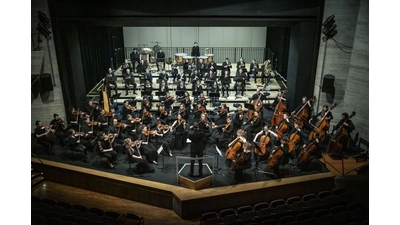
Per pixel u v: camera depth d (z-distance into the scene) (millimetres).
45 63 14383
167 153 12719
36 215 9320
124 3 13867
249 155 10961
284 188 11109
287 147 11336
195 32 22859
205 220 9586
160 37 22922
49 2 13688
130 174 11617
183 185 11031
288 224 9195
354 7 13461
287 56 19562
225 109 13336
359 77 13859
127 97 17391
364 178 11172
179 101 15414
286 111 13805
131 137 13062
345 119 12406
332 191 10789
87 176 11688
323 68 14414
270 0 13727
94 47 19094
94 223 9891
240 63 18500
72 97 15375
